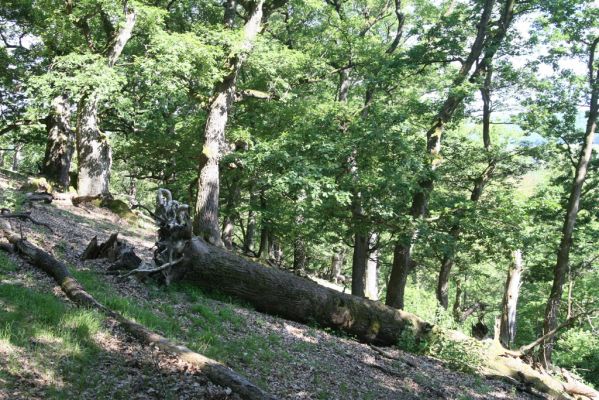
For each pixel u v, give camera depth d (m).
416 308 21.31
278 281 12.18
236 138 18.84
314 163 15.42
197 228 16.39
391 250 25.02
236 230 41.88
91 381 5.73
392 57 19.30
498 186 22.73
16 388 5.13
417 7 24.47
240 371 7.57
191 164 23.47
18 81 24.41
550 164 24.36
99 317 7.14
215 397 6.17
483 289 37.78
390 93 22.38
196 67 15.98
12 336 5.92
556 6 18.91
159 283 10.57
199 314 9.62
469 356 12.99
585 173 21.47
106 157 21.48
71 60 16.00
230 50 16.41
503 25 19.12
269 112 19.94
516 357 14.09
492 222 16.69
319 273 36.88
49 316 6.70
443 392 10.27
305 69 20.19
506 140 25.20
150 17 16.44
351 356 10.84
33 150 43.12
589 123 21.38
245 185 20.45
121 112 18.84
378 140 15.30
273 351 9.11
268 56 17.69
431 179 16.66
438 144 18.05
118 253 10.55
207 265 11.36
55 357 5.91
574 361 24.52
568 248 21.22
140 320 7.82
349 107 18.70
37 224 12.37
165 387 6.07
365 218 16.59
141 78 16.92
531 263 24.34
